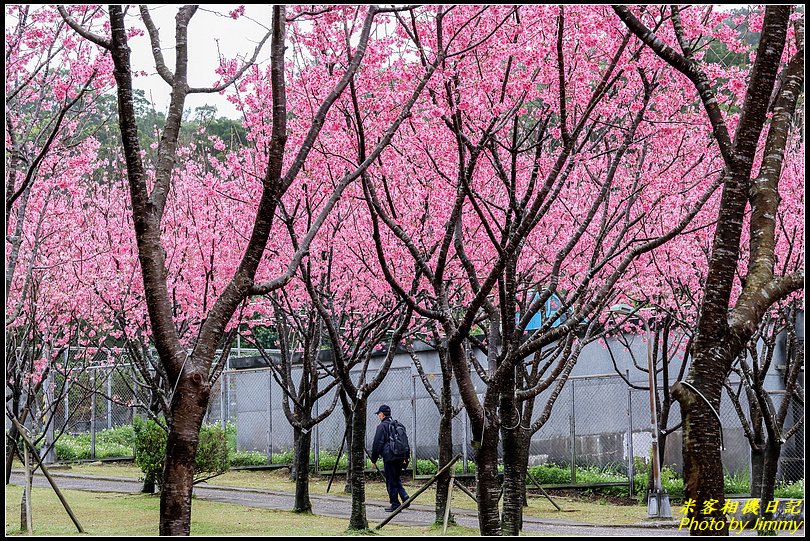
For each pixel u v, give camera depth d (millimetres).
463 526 14211
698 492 7082
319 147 12109
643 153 11672
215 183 15234
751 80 7418
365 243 14609
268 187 8680
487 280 9594
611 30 10203
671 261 15344
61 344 16797
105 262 16781
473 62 11094
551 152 13898
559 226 15047
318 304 13195
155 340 8484
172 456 8227
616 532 13930
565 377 15383
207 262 15055
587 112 9250
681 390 7258
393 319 15109
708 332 7281
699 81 7652
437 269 10539
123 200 16828
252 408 26203
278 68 8695
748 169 7371
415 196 13469
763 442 14781
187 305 15383
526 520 15672
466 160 11766
